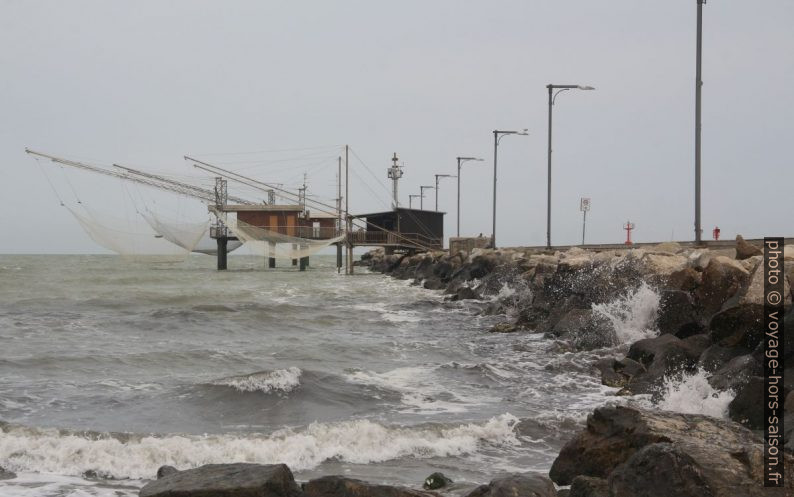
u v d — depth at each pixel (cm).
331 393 1978
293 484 964
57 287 6700
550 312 3334
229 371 2367
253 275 9744
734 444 998
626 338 2553
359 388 2047
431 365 2467
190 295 5628
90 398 1909
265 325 3741
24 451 1379
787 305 1759
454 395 2014
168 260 11669
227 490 920
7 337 3152
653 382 1912
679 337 2317
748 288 1841
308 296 5981
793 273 1867
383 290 6681
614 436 1120
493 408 1853
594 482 970
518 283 4550
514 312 4044
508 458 1433
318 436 1504
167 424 1686
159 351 2711
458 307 4719
